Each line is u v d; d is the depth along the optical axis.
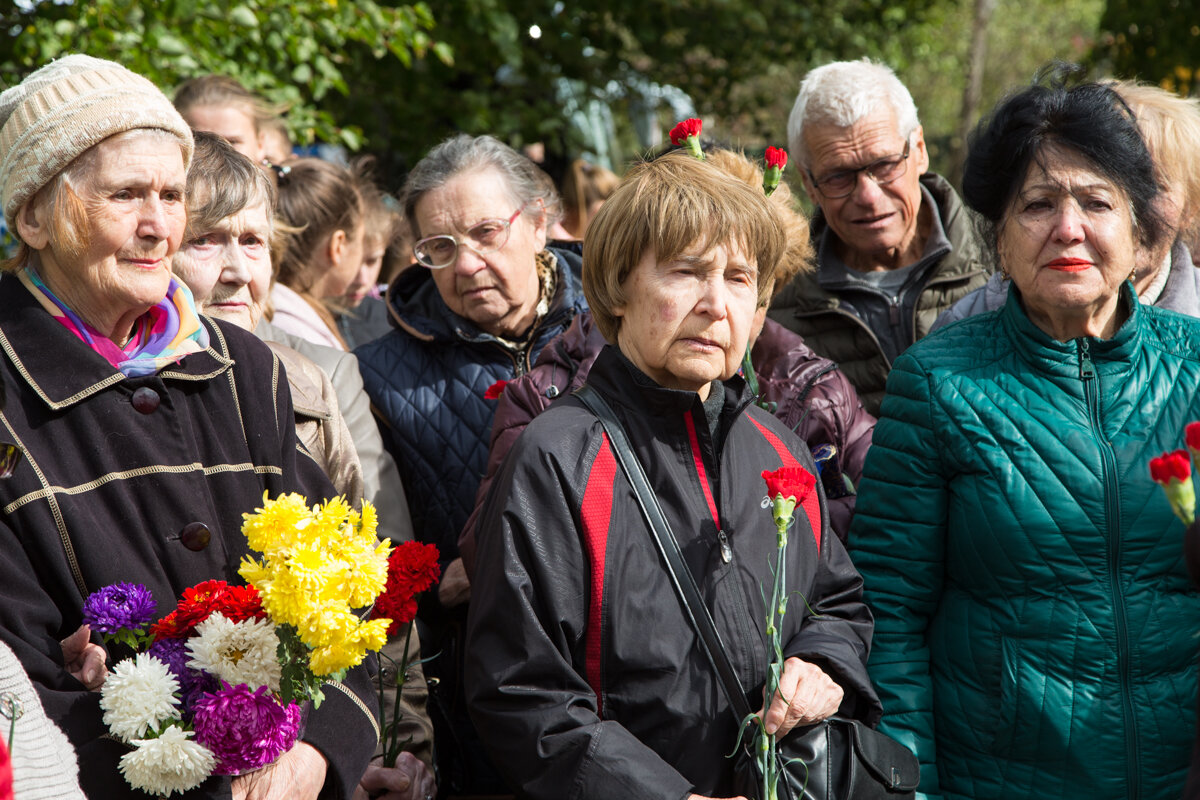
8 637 1.72
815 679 1.92
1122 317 2.31
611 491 1.91
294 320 3.32
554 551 1.86
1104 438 2.18
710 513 1.96
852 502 2.59
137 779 1.67
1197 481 2.16
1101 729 2.13
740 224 1.93
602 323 2.09
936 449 2.28
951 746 2.27
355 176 4.24
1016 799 2.19
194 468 1.98
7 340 1.89
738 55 8.74
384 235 4.47
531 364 3.07
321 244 3.71
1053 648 2.16
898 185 3.20
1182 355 2.26
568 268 3.21
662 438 1.97
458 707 2.71
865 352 3.27
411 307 3.16
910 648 2.30
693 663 1.87
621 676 1.87
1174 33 8.57
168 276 1.99
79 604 1.84
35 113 1.88
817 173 3.25
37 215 1.90
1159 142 2.53
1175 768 2.14
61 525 1.82
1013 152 2.22
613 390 1.99
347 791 1.95
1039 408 2.21
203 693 1.73
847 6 9.88
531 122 7.53
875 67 3.30
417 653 2.48
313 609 1.65
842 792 1.92
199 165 2.51
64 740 1.61
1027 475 2.18
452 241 2.96
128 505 1.89
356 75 6.99
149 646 1.79
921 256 3.37
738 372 2.05
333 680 1.90
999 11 17.58
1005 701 2.19
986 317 2.40
